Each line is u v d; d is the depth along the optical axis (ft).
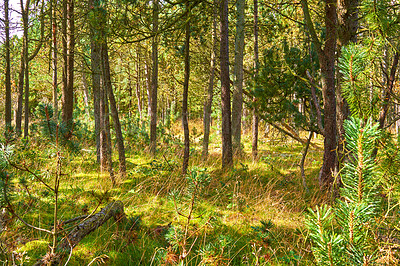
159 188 20.45
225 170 25.35
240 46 33.88
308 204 18.17
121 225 14.47
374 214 3.32
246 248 12.76
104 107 23.86
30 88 87.10
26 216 14.15
